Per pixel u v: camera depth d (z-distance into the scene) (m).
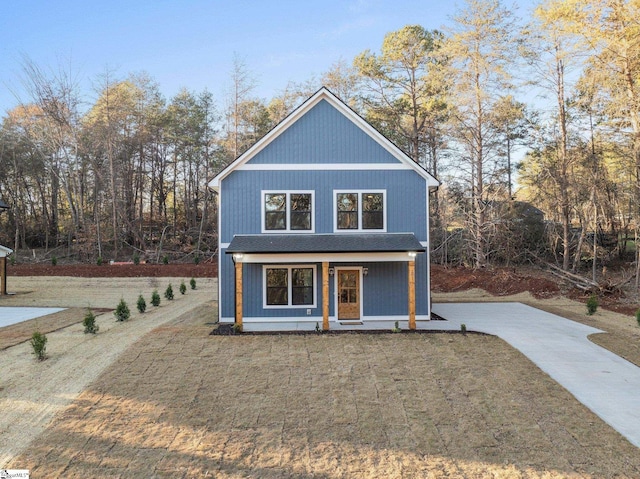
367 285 15.62
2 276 23.94
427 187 15.89
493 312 18.05
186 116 39.44
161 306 19.67
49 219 41.50
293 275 15.48
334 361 10.75
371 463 6.48
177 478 6.11
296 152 15.71
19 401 8.48
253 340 12.54
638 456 6.57
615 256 29.73
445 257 29.91
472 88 26.86
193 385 9.27
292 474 6.22
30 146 37.84
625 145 23.44
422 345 12.05
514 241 27.86
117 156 37.06
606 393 8.93
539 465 6.38
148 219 42.12
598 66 21.62
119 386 9.19
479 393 8.91
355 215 15.77
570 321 15.94
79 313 17.88
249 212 15.57
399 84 31.06
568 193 26.12
